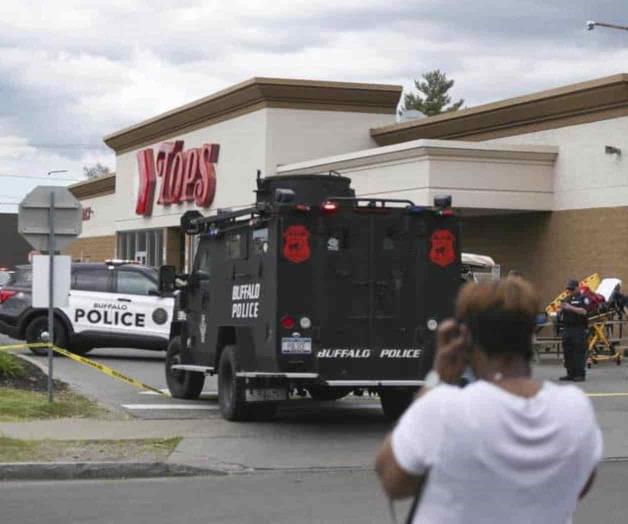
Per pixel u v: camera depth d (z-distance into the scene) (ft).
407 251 49.26
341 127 125.80
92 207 201.77
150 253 162.61
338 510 33.65
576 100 97.66
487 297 11.70
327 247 48.26
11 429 47.98
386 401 54.03
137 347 85.87
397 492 11.46
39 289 54.39
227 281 53.62
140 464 40.57
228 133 133.08
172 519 32.30
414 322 49.19
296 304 47.80
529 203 100.94
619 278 93.97
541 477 11.19
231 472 40.98
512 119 105.81
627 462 43.86
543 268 102.99
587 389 67.92
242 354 51.16
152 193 156.87
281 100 123.34
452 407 11.16
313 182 52.95
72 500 35.50
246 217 51.42
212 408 57.36
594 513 33.37
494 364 11.71
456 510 11.21
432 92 334.24
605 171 95.55
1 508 34.09
